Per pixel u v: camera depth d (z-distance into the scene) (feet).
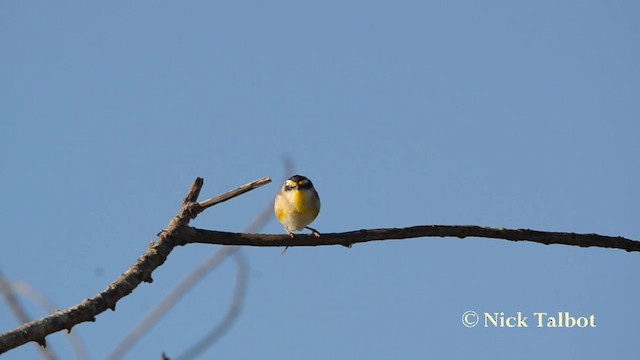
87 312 30.76
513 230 43.01
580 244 43.68
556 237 43.29
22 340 28.76
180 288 32.94
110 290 32.27
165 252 35.68
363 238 41.37
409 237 42.19
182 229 36.73
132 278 33.53
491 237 42.91
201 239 37.24
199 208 37.11
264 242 38.93
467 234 42.47
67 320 30.12
